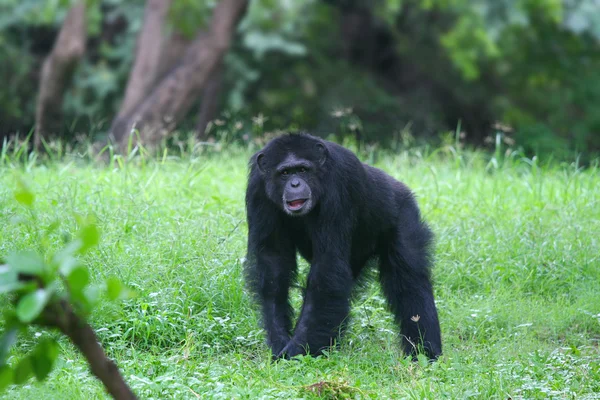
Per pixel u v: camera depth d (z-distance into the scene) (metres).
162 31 27.58
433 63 39.19
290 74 37.16
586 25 33.28
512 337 10.46
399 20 39.19
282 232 9.80
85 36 27.27
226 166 18.64
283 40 33.47
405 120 37.50
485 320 10.97
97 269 10.54
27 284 3.17
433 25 38.69
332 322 9.21
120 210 13.16
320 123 35.91
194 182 15.93
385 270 10.14
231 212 14.19
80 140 20.33
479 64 37.44
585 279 12.81
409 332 9.72
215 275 11.01
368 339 10.15
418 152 20.19
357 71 38.94
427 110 38.66
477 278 12.57
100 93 33.06
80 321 3.59
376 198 9.89
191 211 13.79
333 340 9.27
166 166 17.27
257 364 9.10
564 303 11.91
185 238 12.00
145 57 27.67
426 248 10.15
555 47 38.53
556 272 12.83
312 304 9.28
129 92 27.44
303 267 12.24
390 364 9.02
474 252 13.27
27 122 34.94
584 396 7.88
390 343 10.08
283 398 7.68
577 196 16.52
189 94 27.19
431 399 7.74
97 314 9.46
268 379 8.31
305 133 9.67
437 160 20.75
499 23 31.88
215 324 9.95
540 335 10.87
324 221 9.34
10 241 11.27
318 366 8.70
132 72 27.83
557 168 20.70
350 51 41.53
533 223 14.38
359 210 9.66
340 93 36.84
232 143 21.12
